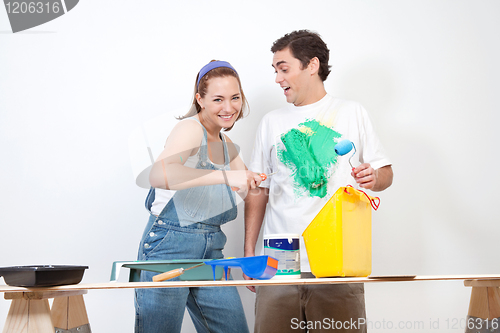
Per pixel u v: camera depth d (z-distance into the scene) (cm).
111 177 177
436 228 182
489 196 185
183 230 123
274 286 135
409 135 185
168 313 120
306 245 106
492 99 190
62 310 111
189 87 182
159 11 185
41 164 176
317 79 154
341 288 130
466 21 192
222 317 127
